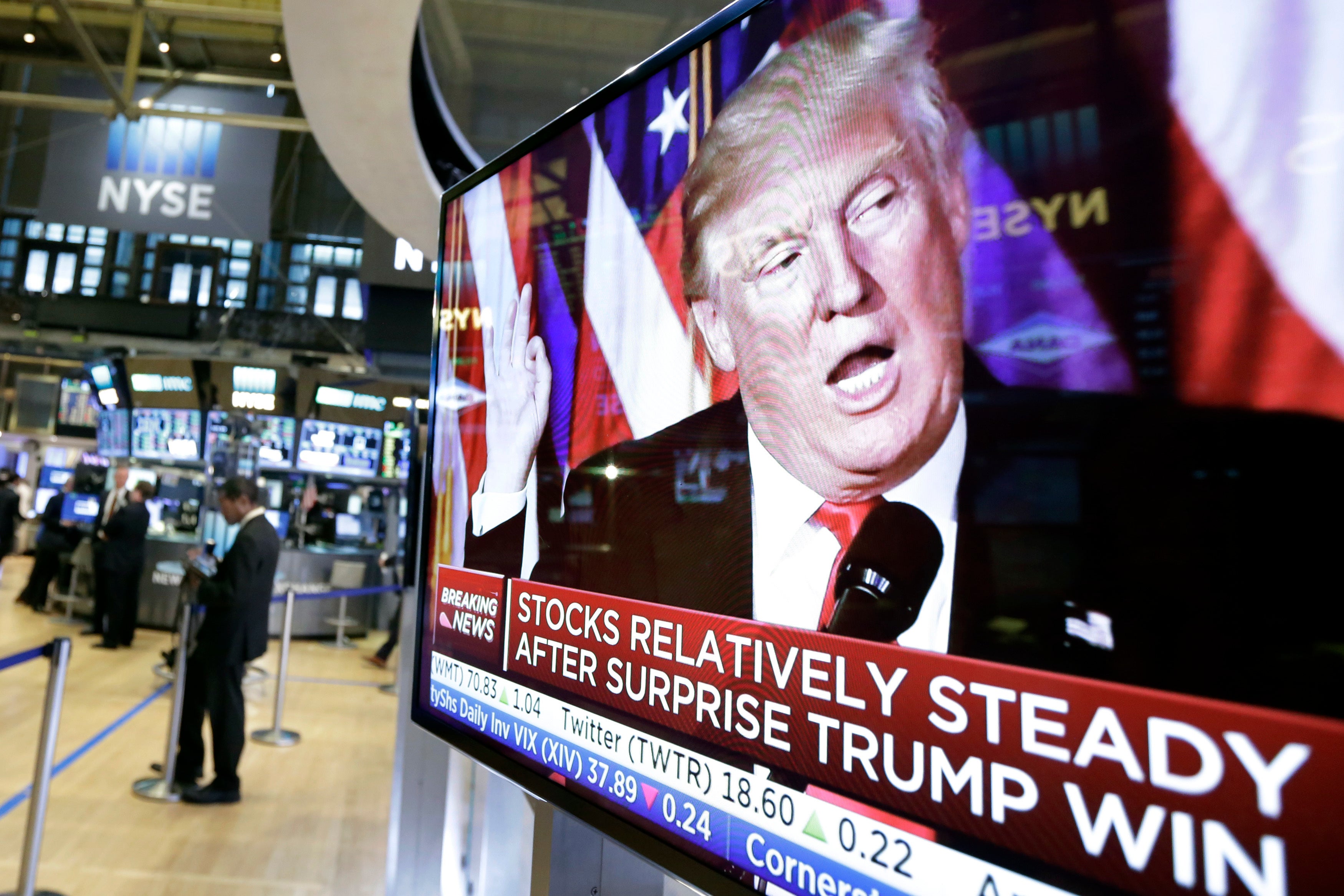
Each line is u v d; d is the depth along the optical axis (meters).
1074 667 0.67
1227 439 0.61
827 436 0.89
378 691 5.57
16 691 4.75
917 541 0.79
